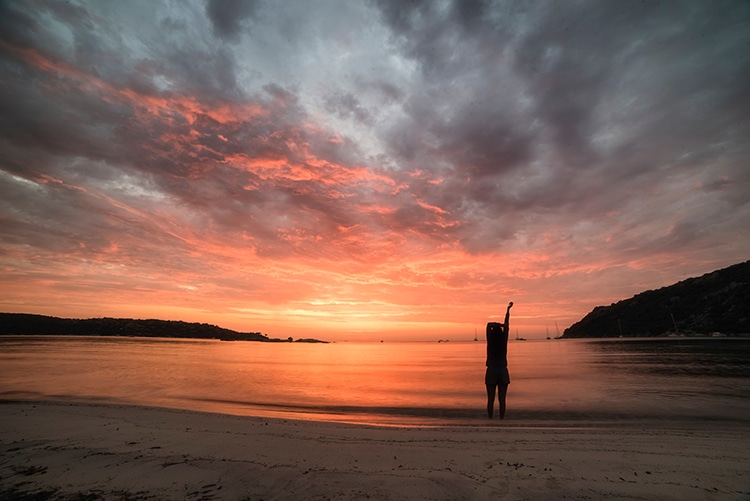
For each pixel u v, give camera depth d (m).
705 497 4.20
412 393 17.50
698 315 141.88
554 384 20.02
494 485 4.57
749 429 8.87
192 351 75.25
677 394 15.64
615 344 104.06
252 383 21.70
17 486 4.66
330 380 23.95
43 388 18.19
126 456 5.82
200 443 6.63
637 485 4.57
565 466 5.33
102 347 83.81
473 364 43.88
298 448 6.33
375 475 4.93
